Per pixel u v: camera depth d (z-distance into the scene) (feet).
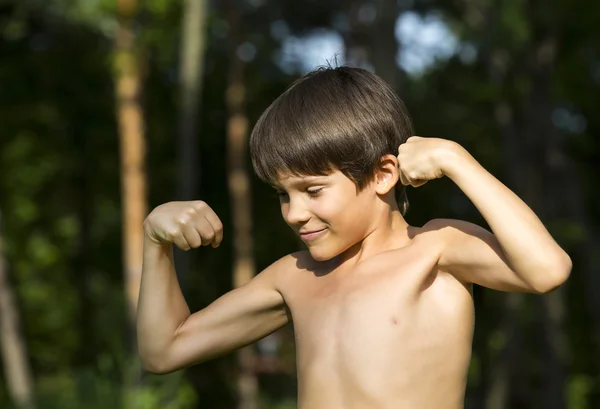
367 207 7.22
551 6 47.62
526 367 56.85
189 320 8.06
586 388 56.90
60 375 53.47
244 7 54.80
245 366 42.16
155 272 7.97
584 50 52.42
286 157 7.02
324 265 7.61
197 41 41.42
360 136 7.09
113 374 35.01
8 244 55.52
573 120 63.87
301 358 7.33
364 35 58.29
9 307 42.60
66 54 53.52
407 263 7.14
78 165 57.98
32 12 49.98
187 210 7.73
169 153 58.34
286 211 7.18
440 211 60.29
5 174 56.08
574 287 60.64
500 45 50.03
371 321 7.04
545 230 6.68
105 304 56.65
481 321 62.64
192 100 42.29
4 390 47.73
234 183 40.29
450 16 59.47
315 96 7.19
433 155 6.90
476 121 60.18
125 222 34.94
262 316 7.95
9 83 54.03
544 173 51.21
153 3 37.42
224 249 59.31
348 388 6.99
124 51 34.32
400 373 6.92
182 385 45.42
